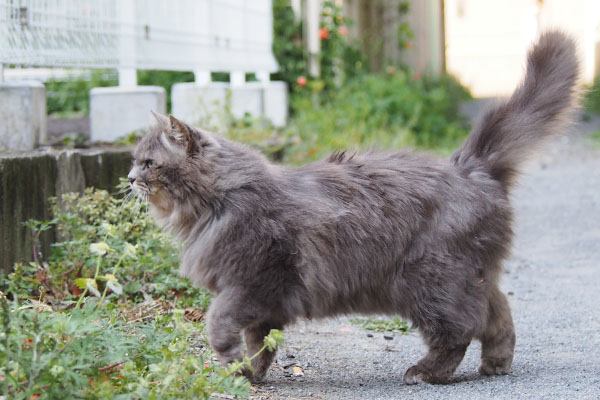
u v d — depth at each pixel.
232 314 4.17
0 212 5.40
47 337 3.30
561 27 4.89
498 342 4.63
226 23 10.91
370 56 18.02
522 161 4.71
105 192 5.64
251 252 4.14
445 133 14.47
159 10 8.70
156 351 3.66
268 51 12.96
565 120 4.79
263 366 4.44
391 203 4.41
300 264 4.20
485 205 4.49
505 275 7.15
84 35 7.17
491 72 32.56
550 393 4.13
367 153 4.78
